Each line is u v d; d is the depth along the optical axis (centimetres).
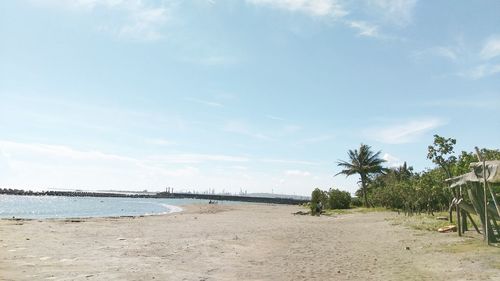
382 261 1310
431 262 1223
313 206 4769
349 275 1101
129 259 1270
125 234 2020
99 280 945
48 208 6394
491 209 1583
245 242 1822
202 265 1225
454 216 2759
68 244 1551
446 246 1509
